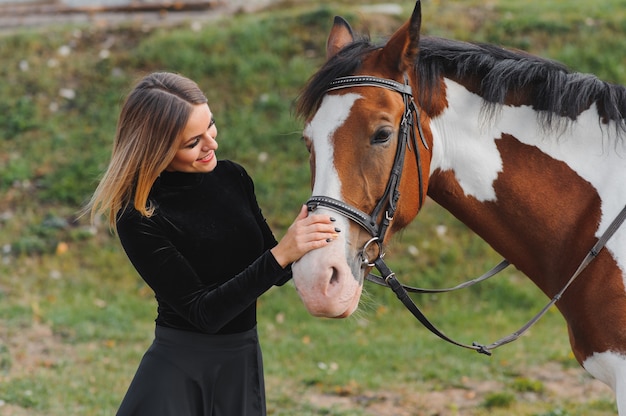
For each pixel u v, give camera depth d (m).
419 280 7.81
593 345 3.17
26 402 5.48
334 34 3.25
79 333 6.81
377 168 2.81
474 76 3.19
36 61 10.15
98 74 9.93
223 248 2.97
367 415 5.52
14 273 7.88
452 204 3.24
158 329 2.99
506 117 3.20
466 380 6.18
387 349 6.80
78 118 9.43
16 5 11.84
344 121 2.82
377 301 7.77
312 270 2.68
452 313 7.54
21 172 8.84
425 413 5.59
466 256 8.05
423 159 3.03
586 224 3.16
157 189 2.91
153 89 2.83
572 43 9.71
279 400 5.72
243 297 2.74
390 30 9.73
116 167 2.81
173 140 2.79
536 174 3.18
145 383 2.92
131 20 11.12
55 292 7.69
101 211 2.82
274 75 9.66
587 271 3.14
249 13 11.22
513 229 3.24
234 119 9.20
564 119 3.16
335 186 2.77
